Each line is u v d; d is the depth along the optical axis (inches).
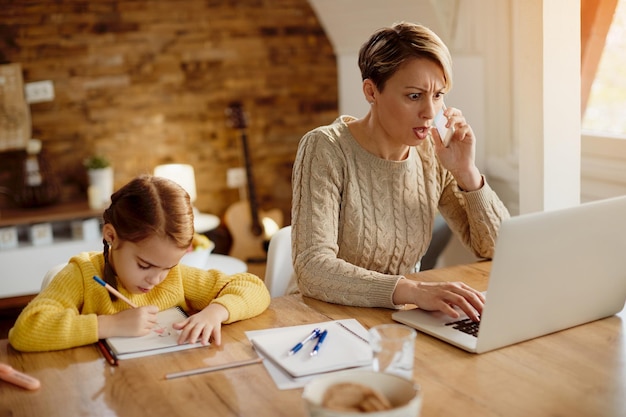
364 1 144.7
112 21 170.2
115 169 175.3
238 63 181.3
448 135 74.9
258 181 187.8
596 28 104.0
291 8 182.5
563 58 91.8
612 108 106.0
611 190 101.3
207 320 59.2
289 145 188.7
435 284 63.0
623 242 59.6
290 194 190.9
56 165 170.6
